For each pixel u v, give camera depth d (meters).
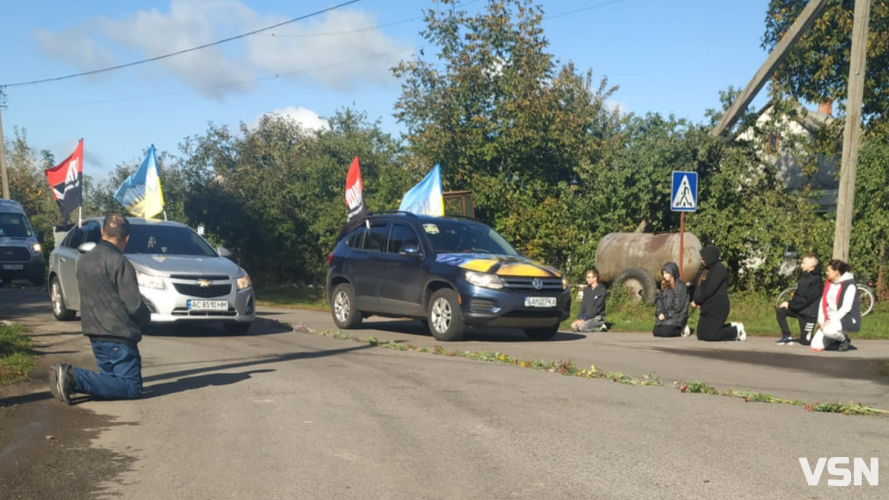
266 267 29.62
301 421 6.31
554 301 12.32
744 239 18.84
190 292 11.96
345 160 31.56
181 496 4.52
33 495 4.53
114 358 6.99
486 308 11.90
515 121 22.50
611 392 7.62
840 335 11.18
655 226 20.89
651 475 4.91
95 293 6.98
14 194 57.28
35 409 6.72
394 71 23.38
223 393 7.43
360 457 5.30
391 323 15.99
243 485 4.72
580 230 21.06
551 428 6.09
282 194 29.52
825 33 23.64
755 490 4.63
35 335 11.84
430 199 18.98
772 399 7.25
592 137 34.91
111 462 5.20
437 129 22.78
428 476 4.89
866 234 17.97
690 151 19.64
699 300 12.85
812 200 20.84
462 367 9.16
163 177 31.94
